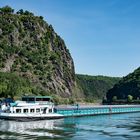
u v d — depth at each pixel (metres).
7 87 182.00
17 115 111.75
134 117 141.75
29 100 121.38
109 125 102.44
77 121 116.06
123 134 80.88
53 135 77.62
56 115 125.06
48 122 110.56
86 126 98.62
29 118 113.88
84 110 146.75
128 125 102.88
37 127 93.81
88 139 72.75
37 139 71.25
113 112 168.38
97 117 139.62
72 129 90.00
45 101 123.56
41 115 118.31
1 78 198.88
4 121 109.88
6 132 81.31
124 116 148.88
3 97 176.88
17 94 182.00
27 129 88.31
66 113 136.50
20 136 74.94
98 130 88.44
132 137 76.12
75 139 72.38
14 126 95.00
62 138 73.44
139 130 89.00
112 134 80.75
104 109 162.12
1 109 120.44
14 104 117.38
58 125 100.56
